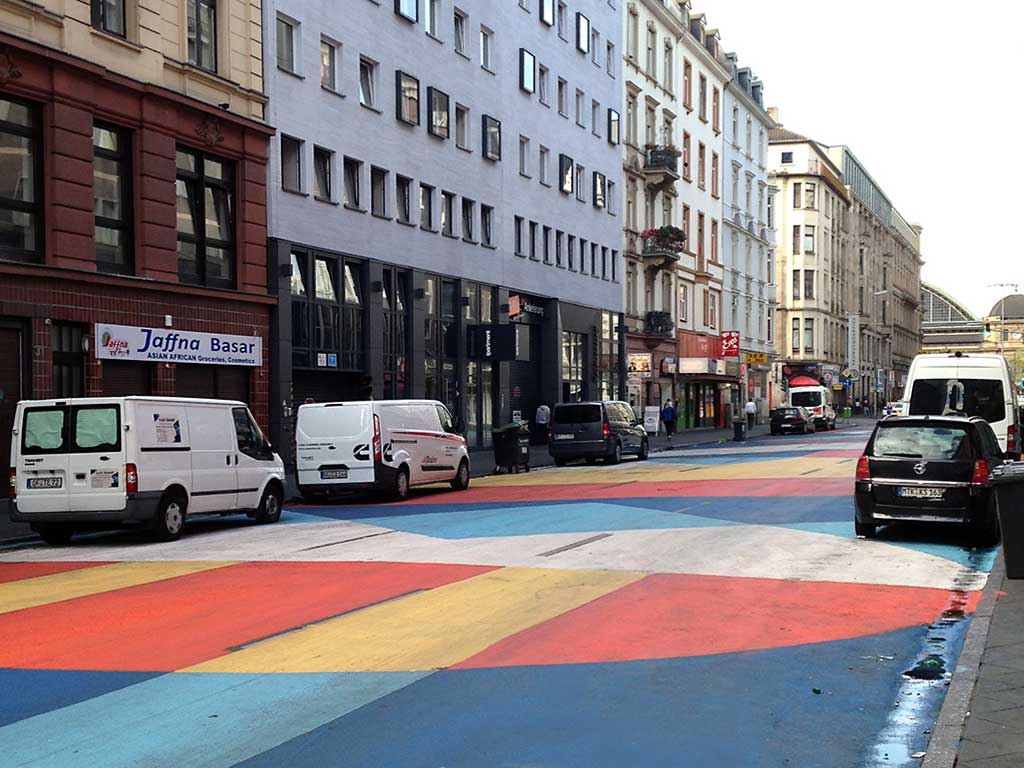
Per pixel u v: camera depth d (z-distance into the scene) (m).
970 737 5.38
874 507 13.47
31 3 19.73
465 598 9.61
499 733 5.71
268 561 12.42
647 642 7.86
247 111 25.81
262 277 26.02
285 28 27.66
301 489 20.88
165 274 22.92
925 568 11.34
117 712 6.16
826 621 8.63
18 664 7.41
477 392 37.59
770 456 33.91
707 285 62.88
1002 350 138.12
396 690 6.56
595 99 48.28
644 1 53.16
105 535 16.23
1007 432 22.17
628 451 33.31
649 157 54.12
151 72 22.88
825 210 91.31
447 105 35.41
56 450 14.66
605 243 49.12
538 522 15.90
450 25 35.78
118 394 21.77
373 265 30.67
